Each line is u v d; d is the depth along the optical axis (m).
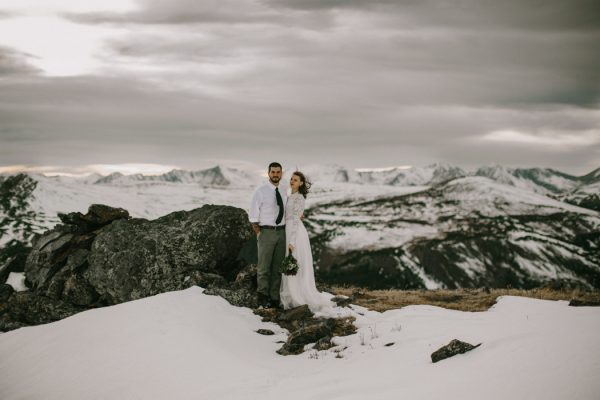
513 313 11.15
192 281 13.46
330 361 9.21
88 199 154.50
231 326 10.80
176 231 14.53
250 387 7.82
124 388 8.28
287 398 7.30
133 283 13.84
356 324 11.32
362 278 101.31
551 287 17.08
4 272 16.11
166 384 8.14
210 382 8.05
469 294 15.75
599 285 106.75
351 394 7.18
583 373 6.16
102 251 14.34
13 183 147.25
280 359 9.60
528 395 6.08
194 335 9.72
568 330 7.80
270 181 12.55
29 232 110.75
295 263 11.88
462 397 6.42
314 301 12.30
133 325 10.30
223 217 14.70
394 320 11.23
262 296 12.65
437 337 9.36
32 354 10.35
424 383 7.11
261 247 12.48
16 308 14.41
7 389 9.29
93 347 9.84
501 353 7.45
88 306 14.37
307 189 12.52
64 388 8.74
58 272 14.89
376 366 8.44
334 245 118.81
